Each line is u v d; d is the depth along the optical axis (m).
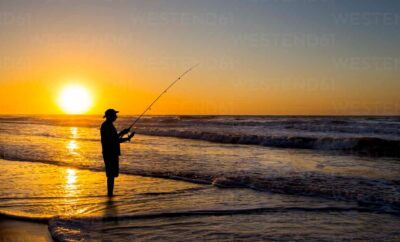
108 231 5.46
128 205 6.95
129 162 12.77
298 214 6.40
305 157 14.48
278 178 9.48
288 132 27.98
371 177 9.62
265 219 6.10
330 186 8.45
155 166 11.82
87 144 20.23
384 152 16.33
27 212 6.48
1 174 10.37
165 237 5.22
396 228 5.62
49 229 5.59
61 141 22.34
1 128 39.91
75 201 7.25
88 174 10.39
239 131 29.39
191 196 7.71
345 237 5.23
